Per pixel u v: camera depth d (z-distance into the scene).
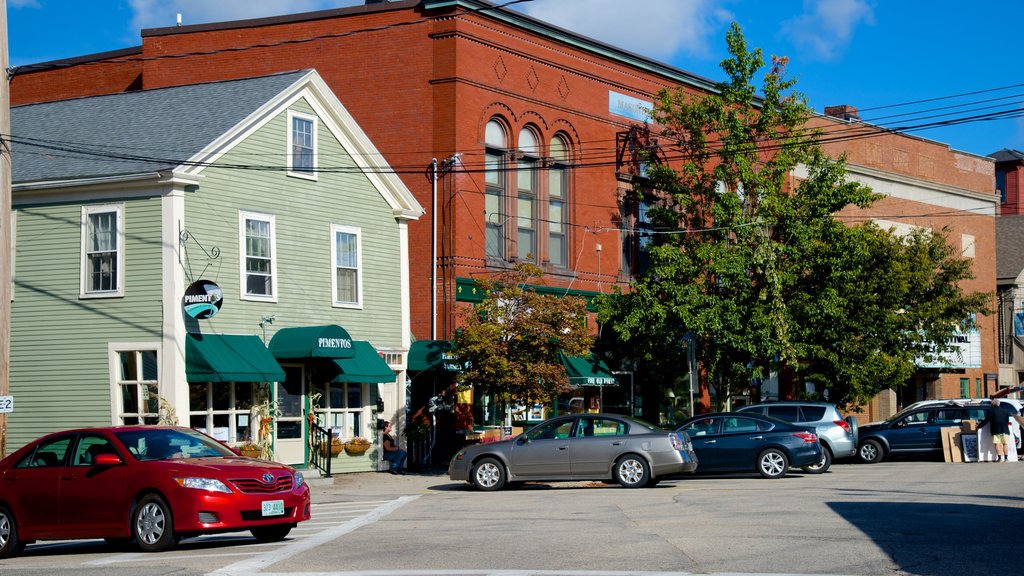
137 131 28.78
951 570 12.22
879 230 38.84
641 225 40.72
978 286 57.16
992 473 27.55
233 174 27.59
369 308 31.03
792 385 40.41
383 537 16.14
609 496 22.03
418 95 34.56
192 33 38.16
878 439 34.72
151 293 26.19
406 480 28.48
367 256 31.11
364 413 31.19
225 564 13.64
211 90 30.30
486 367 29.48
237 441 27.50
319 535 16.80
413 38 34.78
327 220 30.02
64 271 27.23
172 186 26.14
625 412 39.88
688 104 38.97
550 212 37.38
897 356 37.44
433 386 34.06
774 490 22.59
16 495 16.31
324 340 27.56
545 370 29.64
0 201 20.17
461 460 24.95
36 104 32.84
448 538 15.67
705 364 36.31
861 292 36.16
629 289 38.34
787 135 36.28
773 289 34.56
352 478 29.03
